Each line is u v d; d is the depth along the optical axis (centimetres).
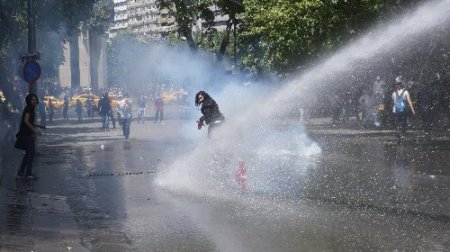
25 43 3866
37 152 2031
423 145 2031
